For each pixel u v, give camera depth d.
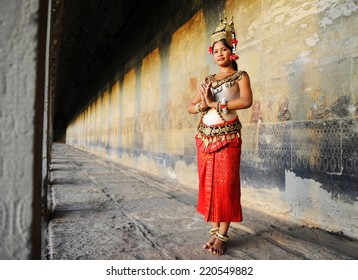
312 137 3.43
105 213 3.98
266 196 4.13
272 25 4.09
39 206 1.25
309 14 3.49
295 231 3.27
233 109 2.47
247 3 4.65
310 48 3.47
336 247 2.79
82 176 7.67
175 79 7.36
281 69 3.89
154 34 9.03
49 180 6.56
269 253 2.61
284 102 3.84
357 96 2.93
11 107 1.09
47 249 2.65
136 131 10.52
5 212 1.09
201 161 2.66
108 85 16.31
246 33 4.64
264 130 4.19
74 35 15.87
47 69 4.20
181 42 7.09
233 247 2.75
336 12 3.16
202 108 2.62
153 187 6.17
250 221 3.64
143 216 3.84
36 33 1.10
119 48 14.08
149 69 9.38
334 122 3.16
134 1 11.22
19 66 1.09
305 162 3.51
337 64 3.14
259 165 4.28
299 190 3.59
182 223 3.54
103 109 17.42
